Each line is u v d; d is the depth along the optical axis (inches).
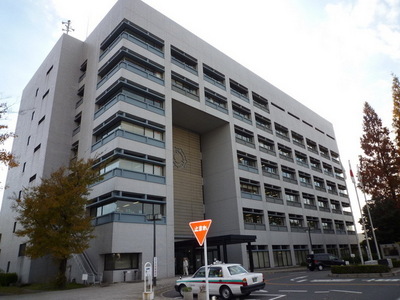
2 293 767.1
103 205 1074.7
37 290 824.9
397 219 1596.9
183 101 1357.0
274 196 1706.4
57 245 806.5
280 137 1940.2
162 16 1421.0
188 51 1489.9
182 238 1357.0
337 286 623.5
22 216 869.2
